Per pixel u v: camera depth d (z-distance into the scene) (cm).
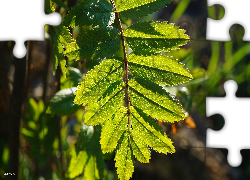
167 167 70
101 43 41
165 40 41
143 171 68
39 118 62
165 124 58
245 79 78
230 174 72
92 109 41
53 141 61
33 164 61
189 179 70
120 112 41
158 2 41
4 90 63
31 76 66
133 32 41
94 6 41
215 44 77
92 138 52
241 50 79
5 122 62
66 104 50
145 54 41
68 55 41
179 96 54
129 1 41
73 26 41
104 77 41
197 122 70
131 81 41
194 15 77
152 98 41
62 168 60
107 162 60
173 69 41
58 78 53
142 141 42
